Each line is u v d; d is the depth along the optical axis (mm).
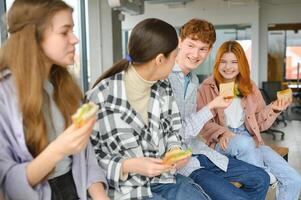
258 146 2133
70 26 1048
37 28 989
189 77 1847
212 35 1759
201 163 1814
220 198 1603
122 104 1349
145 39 1313
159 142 1459
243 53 2078
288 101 2082
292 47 10094
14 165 970
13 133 991
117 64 1447
